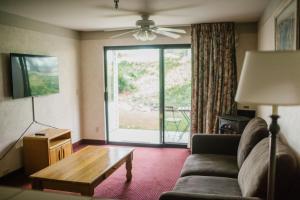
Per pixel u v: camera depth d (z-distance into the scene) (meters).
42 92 4.27
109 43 5.36
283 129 2.55
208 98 4.74
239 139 3.29
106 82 5.56
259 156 2.11
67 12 3.73
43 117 4.41
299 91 1.24
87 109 5.62
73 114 5.32
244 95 1.33
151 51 5.36
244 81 1.35
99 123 5.59
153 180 3.66
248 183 2.00
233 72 4.69
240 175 2.39
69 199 1.11
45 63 4.32
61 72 4.89
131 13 3.83
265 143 2.31
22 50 3.95
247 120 3.98
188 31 4.91
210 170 2.74
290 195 1.83
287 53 1.26
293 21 2.11
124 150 3.59
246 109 4.59
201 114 4.84
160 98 5.33
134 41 5.22
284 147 2.03
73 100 5.31
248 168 2.20
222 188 2.32
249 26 4.66
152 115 5.63
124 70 5.61
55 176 2.65
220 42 4.62
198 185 2.38
